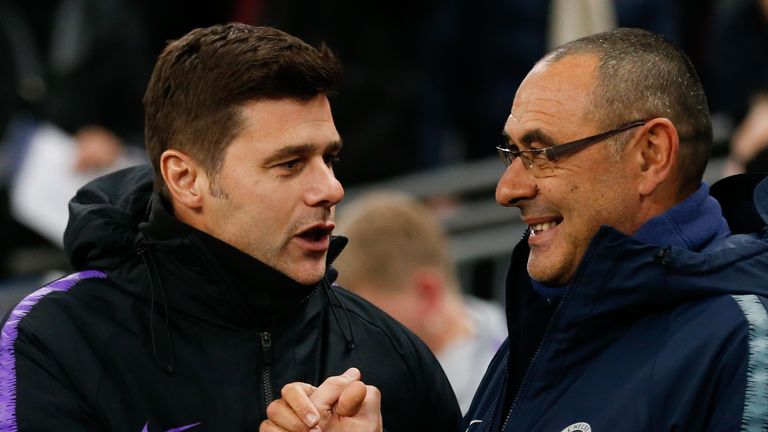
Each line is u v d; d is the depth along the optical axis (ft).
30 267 74.08
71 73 79.30
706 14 83.20
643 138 35.45
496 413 37.32
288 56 35.47
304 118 35.60
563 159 35.58
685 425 33.30
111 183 38.88
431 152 79.25
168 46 36.96
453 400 39.78
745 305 33.81
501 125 78.13
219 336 36.29
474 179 73.51
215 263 35.86
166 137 36.35
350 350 37.86
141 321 36.24
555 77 35.88
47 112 78.59
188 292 36.17
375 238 55.01
